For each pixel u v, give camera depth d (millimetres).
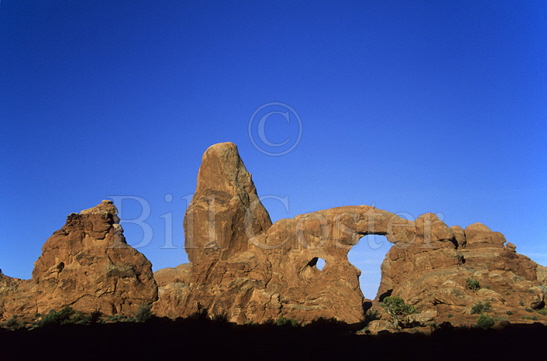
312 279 98250
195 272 98562
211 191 103312
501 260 109812
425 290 101312
